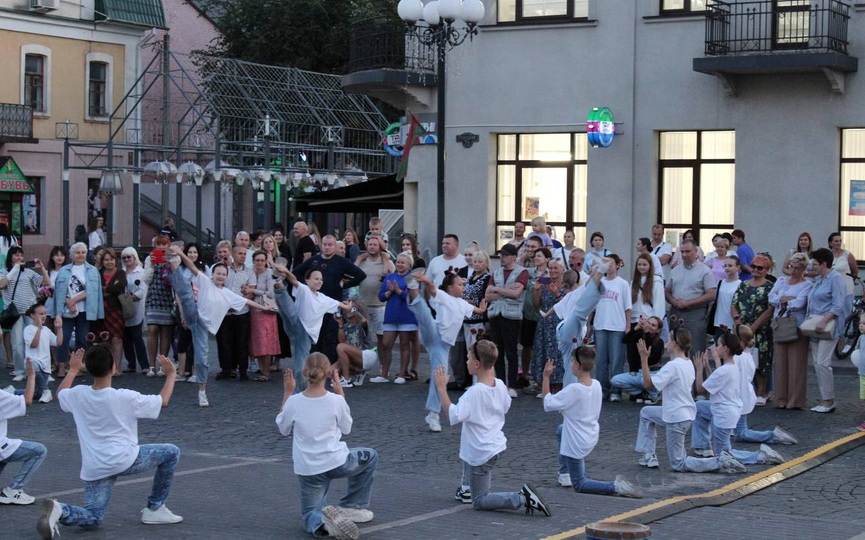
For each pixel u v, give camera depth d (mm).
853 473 11375
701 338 15930
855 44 21422
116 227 46219
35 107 43188
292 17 49625
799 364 14836
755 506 9977
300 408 8719
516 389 16375
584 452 10234
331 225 45094
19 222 42219
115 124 45531
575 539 8469
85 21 44500
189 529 8867
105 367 8695
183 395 16406
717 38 22141
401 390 16797
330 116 39031
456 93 24984
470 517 9312
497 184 24984
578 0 23938
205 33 52344
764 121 22125
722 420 11500
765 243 22219
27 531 8742
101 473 8688
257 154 37375
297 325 14867
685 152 23188
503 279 16203
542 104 24156
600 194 23672
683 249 15906
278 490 10383
